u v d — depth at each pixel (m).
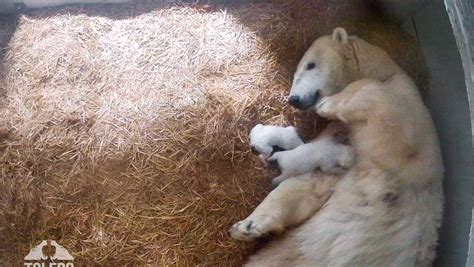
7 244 1.66
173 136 1.68
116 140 1.68
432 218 1.48
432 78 1.73
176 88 1.76
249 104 1.73
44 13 1.98
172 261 1.62
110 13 1.97
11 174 1.67
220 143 1.67
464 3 1.12
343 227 1.49
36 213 1.65
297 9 1.94
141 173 1.65
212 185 1.65
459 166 1.49
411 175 1.49
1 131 1.71
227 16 1.93
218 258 1.62
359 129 1.58
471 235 1.19
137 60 1.83
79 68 1.83
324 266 1.48
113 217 1.64
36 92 1.79
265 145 1.65
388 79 1.70
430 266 1.49
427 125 1.56
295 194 1.56
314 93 1.69
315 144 1.59
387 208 1.47
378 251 1.45
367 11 1.92
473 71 1.14
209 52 1.84
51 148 1.69
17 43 1.91
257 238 1.62
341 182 1.55
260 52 1.85
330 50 1.70
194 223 1.63
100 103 1.75
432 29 1.70
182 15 1.94
